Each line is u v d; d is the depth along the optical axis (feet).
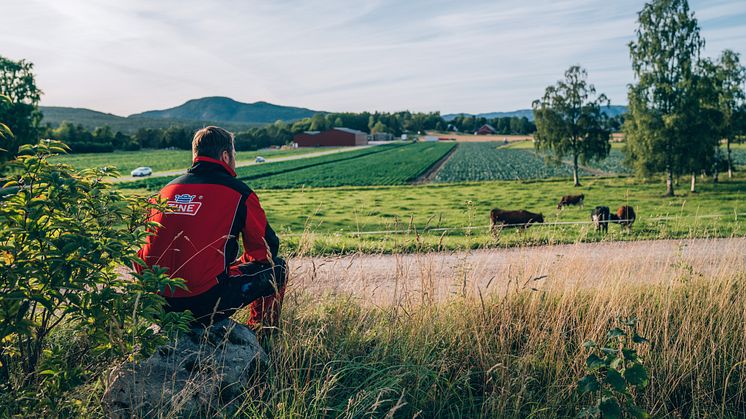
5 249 7.70
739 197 113.09
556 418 11.27
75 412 8.65
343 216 97.19
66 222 8.18
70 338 10.58
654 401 12.46
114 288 8.88
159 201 9.98
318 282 15.80
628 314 15.48
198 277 10.06
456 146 513.45
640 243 38.73
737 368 13.73
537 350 13.33
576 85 153.48
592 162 265.34
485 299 15.83
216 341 10.25
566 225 61.57
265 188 171.53
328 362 11.10
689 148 118.32
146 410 8.89
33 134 110.83
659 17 118.32
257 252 11.07
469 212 24.94
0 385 8.43
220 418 9.01
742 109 146.10
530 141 583.58
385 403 10.61
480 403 11.60
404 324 13.10
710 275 19.67
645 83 120.47
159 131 516.73
